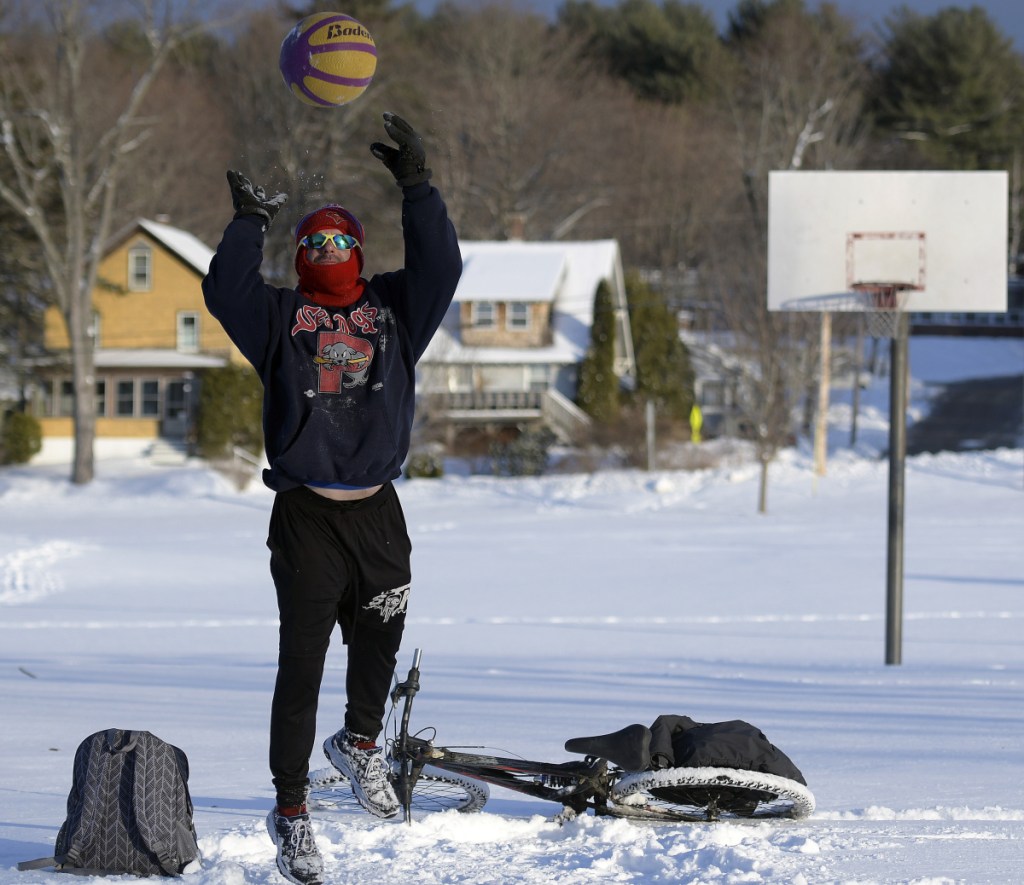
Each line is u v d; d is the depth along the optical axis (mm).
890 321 46156
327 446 12297
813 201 47312
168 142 189750
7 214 157125
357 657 13492
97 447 173375
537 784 15398
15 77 146250
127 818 12836
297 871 12195
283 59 14000
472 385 172625
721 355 169375
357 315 12656
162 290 173875
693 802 15367
